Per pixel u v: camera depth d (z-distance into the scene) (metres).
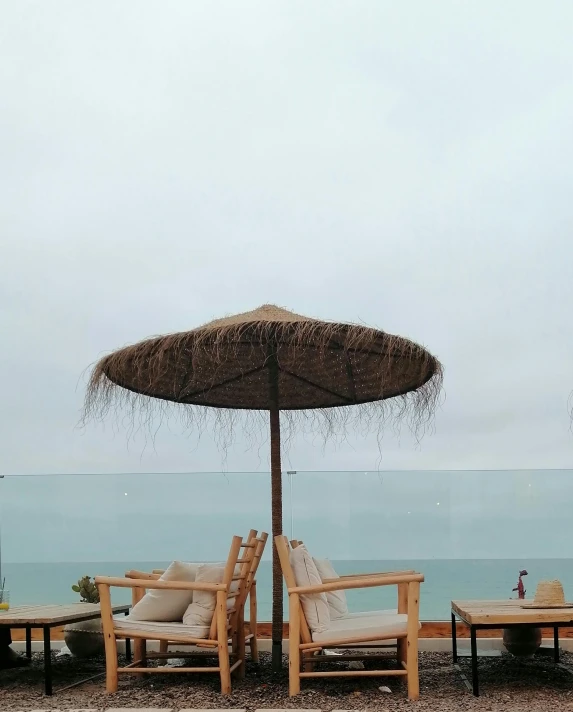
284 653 6.27
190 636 4.68
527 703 4.33
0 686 5.03
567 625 4.60
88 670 5.63
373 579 4.55
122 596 7.47
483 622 4.49
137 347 5.17
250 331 5.12
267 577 7.14
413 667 4.48
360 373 6.52
